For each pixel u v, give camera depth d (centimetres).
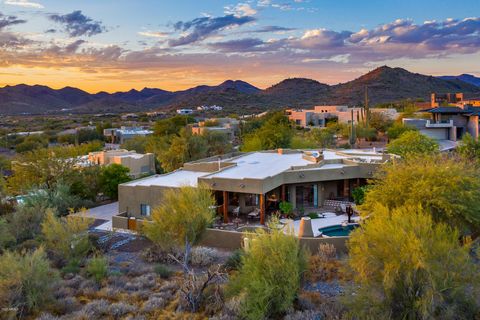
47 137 10981
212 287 1784
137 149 7025
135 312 1616
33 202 3234
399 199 2122
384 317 1311
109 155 5134
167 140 6912
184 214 1953
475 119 6606
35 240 2598
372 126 8188
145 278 1984
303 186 3338
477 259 1833
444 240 1343
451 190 2072
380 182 2355
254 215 2995
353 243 1565
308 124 10312
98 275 2000
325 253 2194
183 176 3625
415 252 1280
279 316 1528
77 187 3931
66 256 2291
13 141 10662
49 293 1720
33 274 1662
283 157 4153
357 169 3325
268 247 1584
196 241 2039
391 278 1302
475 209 2042
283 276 1533
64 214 3422
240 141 8188
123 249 2567
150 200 3100
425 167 2234
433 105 11406
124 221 2997
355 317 1385
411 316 1309
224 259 2281
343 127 8206
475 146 3866
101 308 1620
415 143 4394
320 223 2838
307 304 1591
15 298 1617
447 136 6762
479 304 1341
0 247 2409
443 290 1293
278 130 5959
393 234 1349
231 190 2945
